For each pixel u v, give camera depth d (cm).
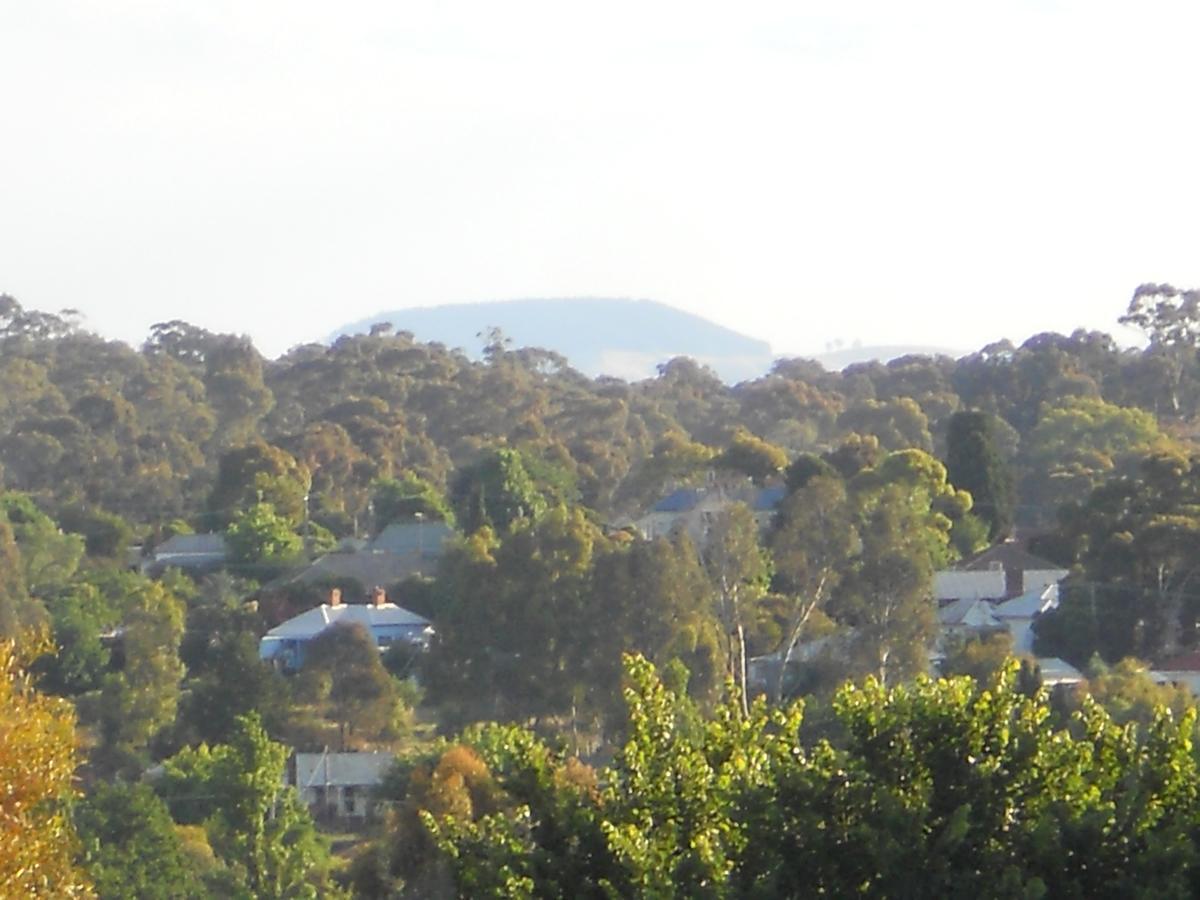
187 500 14100
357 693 7288
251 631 8512
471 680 7731
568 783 2534
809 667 7700
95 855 4578
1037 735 2295
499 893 2223
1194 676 7144
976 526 10200
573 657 7612
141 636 7444
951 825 2156
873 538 7888
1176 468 8588
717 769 2384
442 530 11500
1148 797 2216
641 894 2145
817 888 2211
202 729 6994
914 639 7606
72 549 10856
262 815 4978
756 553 8031
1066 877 2159
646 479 11488
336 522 13125
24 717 2672
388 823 5038
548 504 11644
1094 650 7788
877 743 2305
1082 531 9125
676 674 4847
